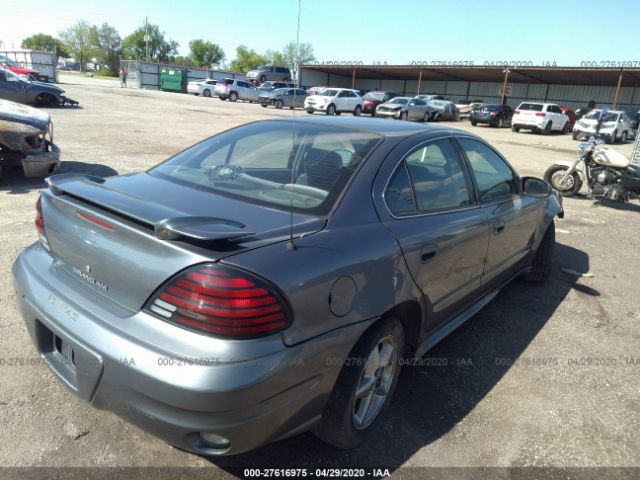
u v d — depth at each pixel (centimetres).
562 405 297
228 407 173
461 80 5184
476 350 357
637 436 275
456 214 304
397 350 259
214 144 311
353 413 231
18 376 280
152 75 4691
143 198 231
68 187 231
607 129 2336
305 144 285
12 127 684
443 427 270
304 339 192
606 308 448
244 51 9619
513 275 430
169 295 182
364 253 221
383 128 307
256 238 198
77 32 9306
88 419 252
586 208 884
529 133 2797
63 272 229
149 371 177
